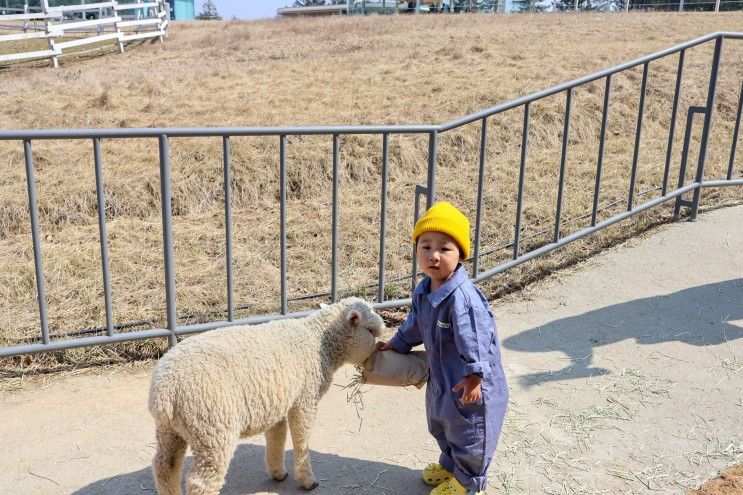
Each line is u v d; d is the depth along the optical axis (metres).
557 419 3.66
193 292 5.18
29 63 18.61
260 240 6.28
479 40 16.97
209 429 2.53
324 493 3.10
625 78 10.61
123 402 3.82
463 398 2.70
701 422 3.61
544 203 6.94
